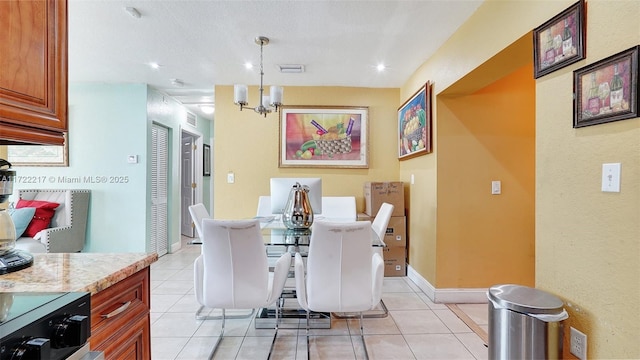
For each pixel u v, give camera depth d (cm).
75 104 403
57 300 83
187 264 420
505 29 191
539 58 161
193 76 378
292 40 278
